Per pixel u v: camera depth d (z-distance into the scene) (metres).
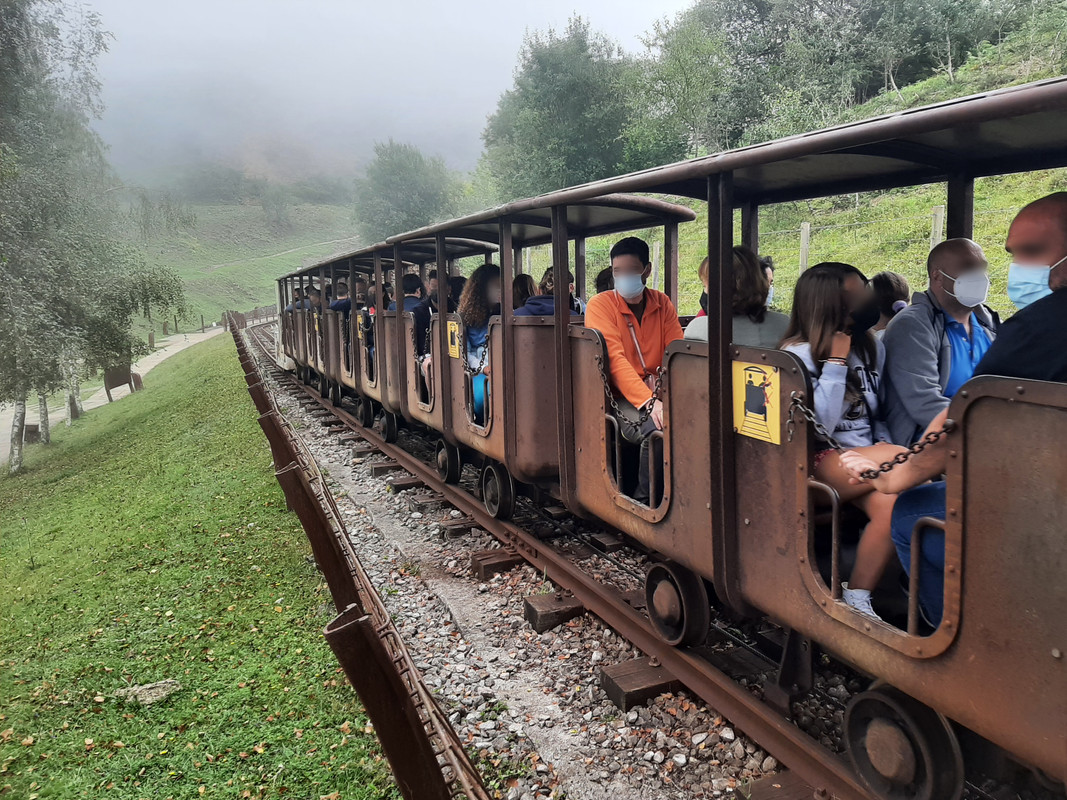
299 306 17.00
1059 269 2.30
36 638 5.89
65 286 17.30
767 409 2.97
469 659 4.29
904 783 2.65
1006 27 23.56
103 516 10.08
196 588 6.16
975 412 2.15
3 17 17.58
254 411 14.48
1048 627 1.99
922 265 11.32
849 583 2.98
